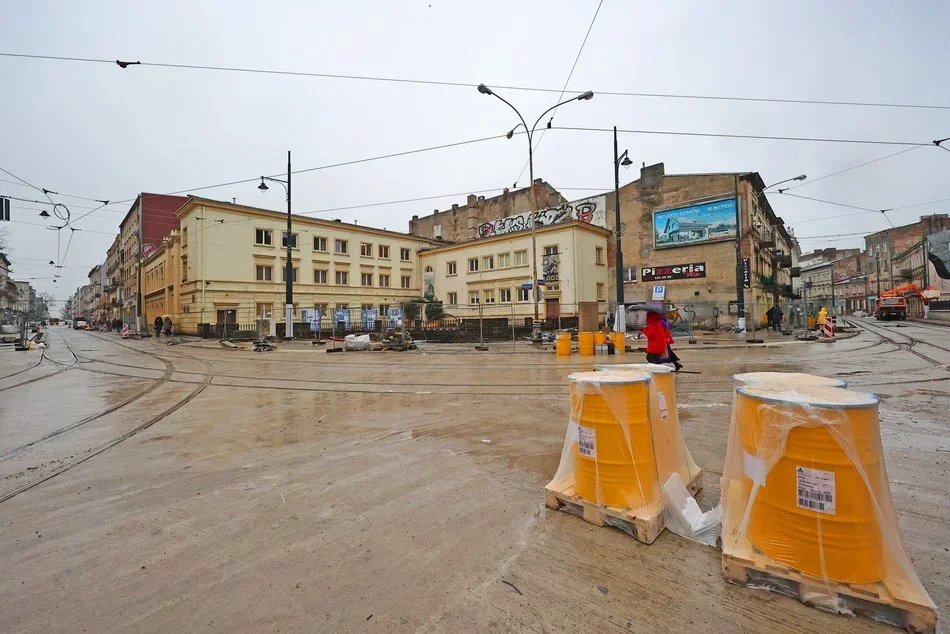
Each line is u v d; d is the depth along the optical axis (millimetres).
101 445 5207
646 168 33031
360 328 28562
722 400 7059
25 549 2848
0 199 16062
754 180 30469
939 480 3578
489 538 2807
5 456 4836
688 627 1969
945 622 1943
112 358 17266
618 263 18625
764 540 2238
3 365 15086
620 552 2602
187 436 5531
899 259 62656
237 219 31297
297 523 3100
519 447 4730
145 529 3082
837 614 2014
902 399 6777
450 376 10625
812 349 16156
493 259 36906
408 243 42719
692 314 30266
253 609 2186
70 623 2115
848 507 2051
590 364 12664
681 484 3035
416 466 4203
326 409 7000
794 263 64250
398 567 2516
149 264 46844
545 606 2141
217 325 29562
